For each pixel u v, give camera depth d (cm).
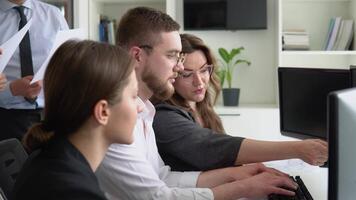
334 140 77
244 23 332
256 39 344
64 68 77
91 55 78
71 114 77
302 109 185
